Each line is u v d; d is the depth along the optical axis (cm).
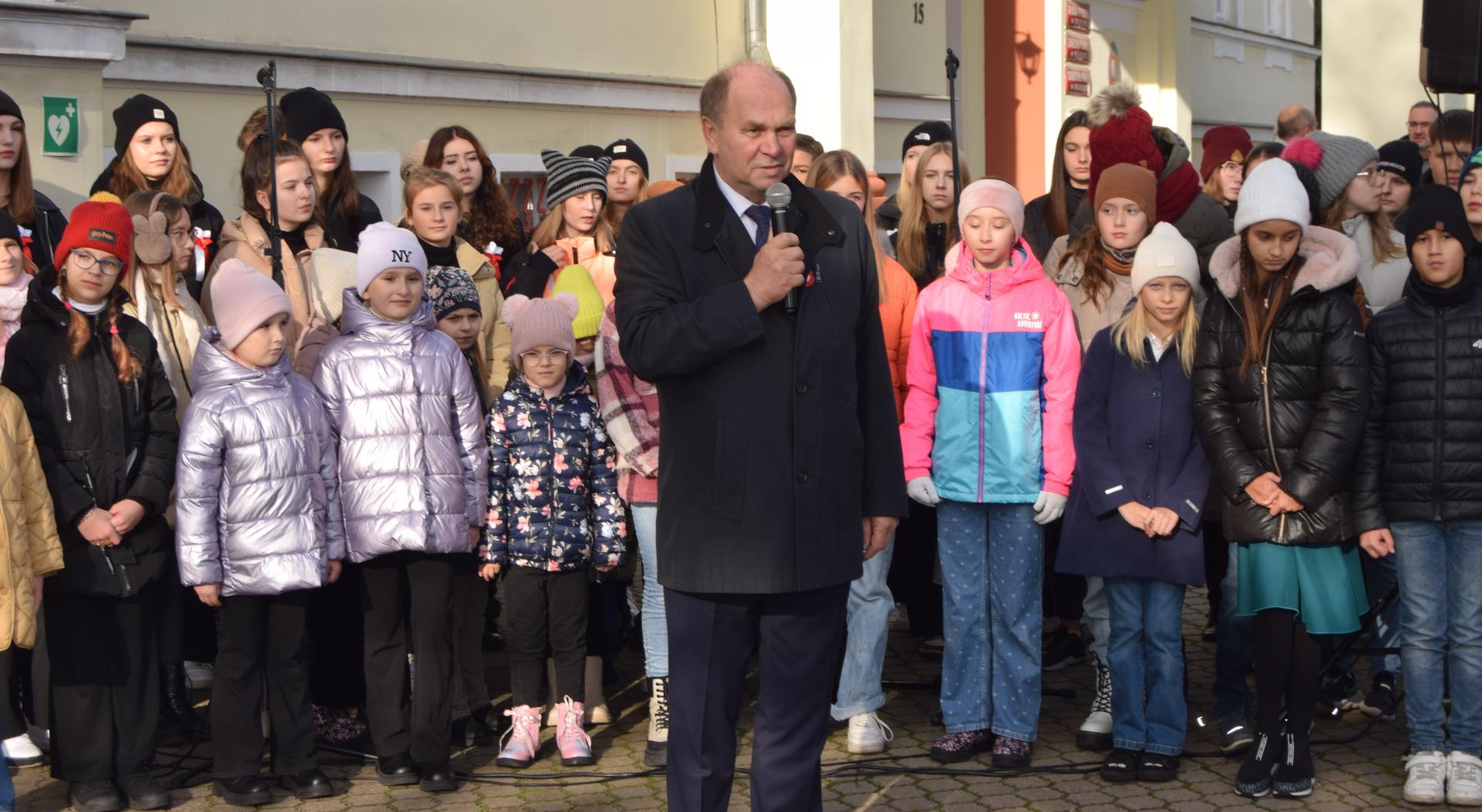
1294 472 505
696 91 1095
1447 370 507
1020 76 1582
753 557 373
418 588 521
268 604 512
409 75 862
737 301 362
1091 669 677
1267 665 512
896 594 699
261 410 502
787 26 1145
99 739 503
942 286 555
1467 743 515
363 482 516
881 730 566
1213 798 515
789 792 392
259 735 513
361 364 521
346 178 666
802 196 389
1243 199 516
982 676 554
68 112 662
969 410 545
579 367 566
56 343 496
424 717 520
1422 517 510
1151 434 531
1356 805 507
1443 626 516
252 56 779
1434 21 730
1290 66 2288
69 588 494
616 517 556
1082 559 532
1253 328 516
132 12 673
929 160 648
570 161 672
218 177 773
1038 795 519
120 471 497
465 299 586
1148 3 1772
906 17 1373
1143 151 618
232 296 502
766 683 390
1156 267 527
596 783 532
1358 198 642
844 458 382
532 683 555
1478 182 580
